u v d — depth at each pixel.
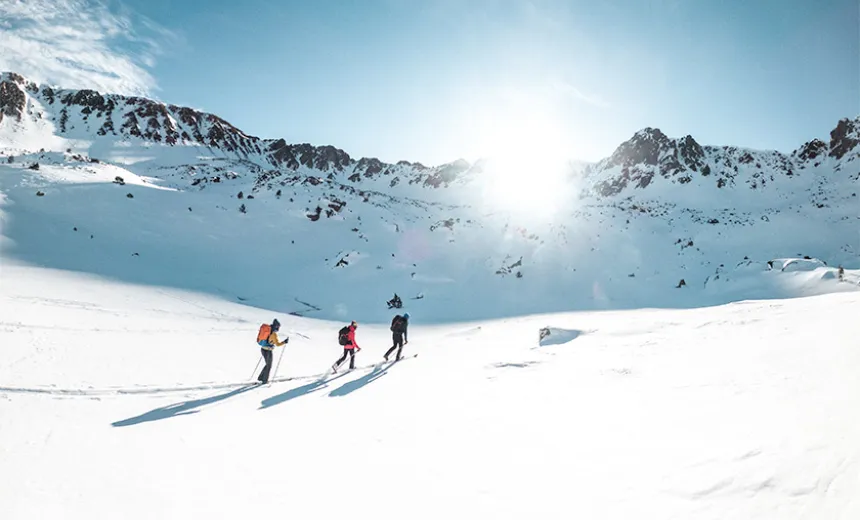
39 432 6.06
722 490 3.52
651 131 139.88
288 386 10.15
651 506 3.58
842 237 73.12
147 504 4.30
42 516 3.99
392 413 7.29
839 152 126.81
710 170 125.00
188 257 45.97
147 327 18.03
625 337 13.21
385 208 78.75
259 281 44.44
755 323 11.16
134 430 6.51
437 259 57.22
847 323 8.20
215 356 13.70
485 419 6.55
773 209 97.38
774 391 5.48
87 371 9.88
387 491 4.51
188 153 125.19
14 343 11.18
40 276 28.66
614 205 97.06
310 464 5.29
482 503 4.10
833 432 3.86
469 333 24.61
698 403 5.75
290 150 175.88
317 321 32.84
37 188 50.16
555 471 4.56
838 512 2.90
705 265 60.19
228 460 5.45
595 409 6.36
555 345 13.77
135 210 52.78
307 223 62.38
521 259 57.53
